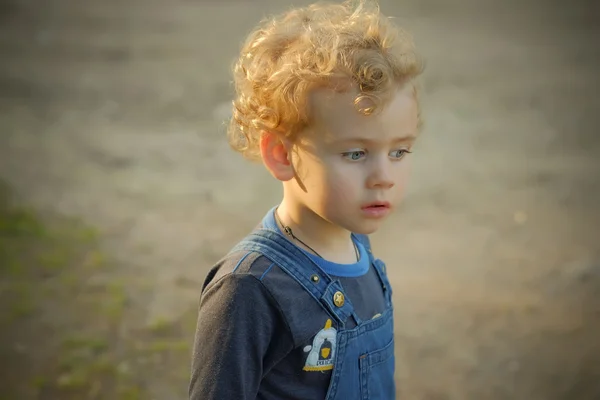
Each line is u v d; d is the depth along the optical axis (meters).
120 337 3.39
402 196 1.46
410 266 4.17
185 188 5.36
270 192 5.32
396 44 1.44
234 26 10.65
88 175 5.55
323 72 1.37
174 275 4.00
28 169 5.61
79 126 6.77
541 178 5.45
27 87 7.92
